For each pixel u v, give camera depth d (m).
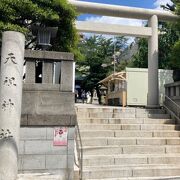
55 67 8.14
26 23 7.83
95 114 9.75
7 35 5.95
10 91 5.80
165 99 11.38
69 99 6.65
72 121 6.55
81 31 11.65
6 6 7.02
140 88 17.64
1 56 6.00
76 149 7.48
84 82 34.84
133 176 7.11
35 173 6.26
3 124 5.73
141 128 9.32
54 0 7.61
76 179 6.43
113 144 8.27
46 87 6.59
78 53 8.95
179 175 7.36
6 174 5.59
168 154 8.13
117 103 20.62
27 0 7.14
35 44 8.38
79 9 11.68
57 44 8.52
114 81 22.59
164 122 9.91
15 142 5.76
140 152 8.13
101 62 34.09
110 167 7.24
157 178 6.96
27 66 6.62
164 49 21.20
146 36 12.55
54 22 8.03
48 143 6.41
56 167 6.38
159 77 14.37
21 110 6.38
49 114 6.50
